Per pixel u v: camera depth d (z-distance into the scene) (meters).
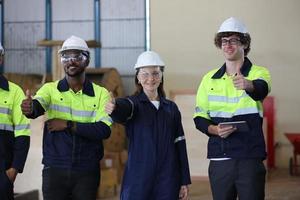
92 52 10.94
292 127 9.68
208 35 9.98
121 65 10.86
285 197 6.30
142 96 3.21
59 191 3.25
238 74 3.17
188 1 10.02
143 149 3.15
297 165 8.54
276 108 9.73
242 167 3.23
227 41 3.26
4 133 3.36
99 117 3.33
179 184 3.23
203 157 7.87
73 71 3.29
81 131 3.22
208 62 9.98
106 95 3.37
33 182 5.79
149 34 10.38
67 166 3.24
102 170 6.63
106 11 10.88
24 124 3.39
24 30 11.14
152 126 3.17
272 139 9.48
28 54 11.15
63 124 3.23
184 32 10.05
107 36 10.89
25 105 3.09
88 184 3.27
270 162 9.44
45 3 11.05
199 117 3.40
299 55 9.67
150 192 3.15
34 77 10.22
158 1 10.16
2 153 3.34
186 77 10.05
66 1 10.99
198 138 7.92
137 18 10.77
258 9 9.77
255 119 3.26
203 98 3.41
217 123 3.34
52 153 3.26
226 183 3.28
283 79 9.73
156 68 3.18
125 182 3.19
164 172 3.16
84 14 10.95
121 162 7.87
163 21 10.13
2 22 11.22
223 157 3.27
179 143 3.29
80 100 3.34
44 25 11.07
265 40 9.77
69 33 11.00
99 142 3.36
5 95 3.37
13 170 3.34
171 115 3.23
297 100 9.69
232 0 9.86
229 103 3.31
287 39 9.72
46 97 3.28
